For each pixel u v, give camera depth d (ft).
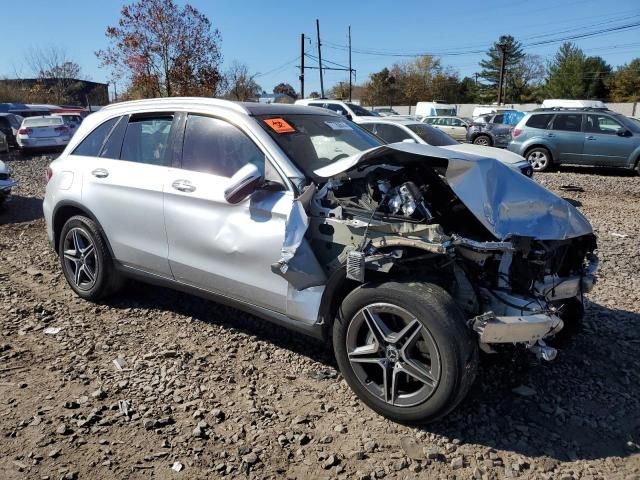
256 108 12.94
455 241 9.38
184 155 13.17
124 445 9.50
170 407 10.62
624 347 13.29
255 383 11.54
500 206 10.00
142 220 13.67
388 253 9.78
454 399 9.26
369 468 9.02
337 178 11.40
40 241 23.04
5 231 24.98
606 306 15.79
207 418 10.30
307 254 10.69
